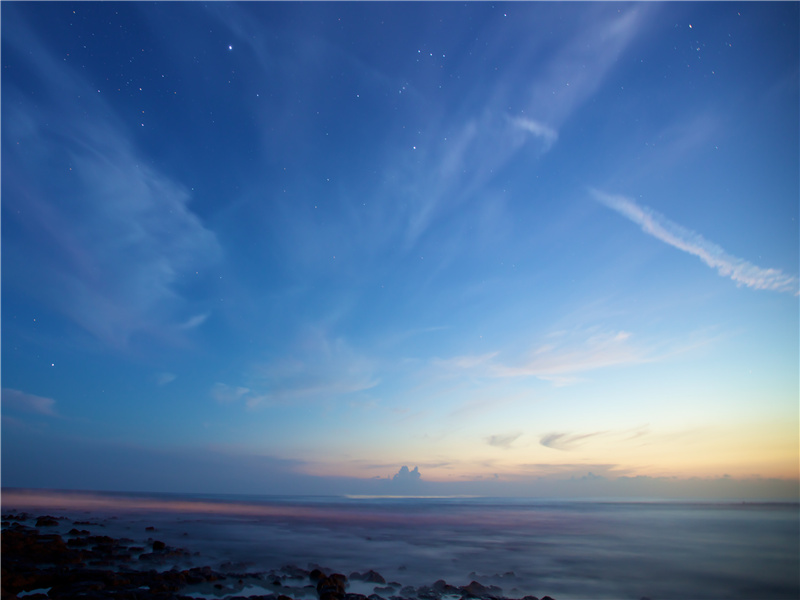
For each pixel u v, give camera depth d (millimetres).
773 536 17156
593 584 9641
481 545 14383
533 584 9484
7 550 8680
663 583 9883
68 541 10742
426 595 8023
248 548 12336
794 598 9047
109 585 7102
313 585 8242
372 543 14227
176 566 9336
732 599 8906
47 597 6344
